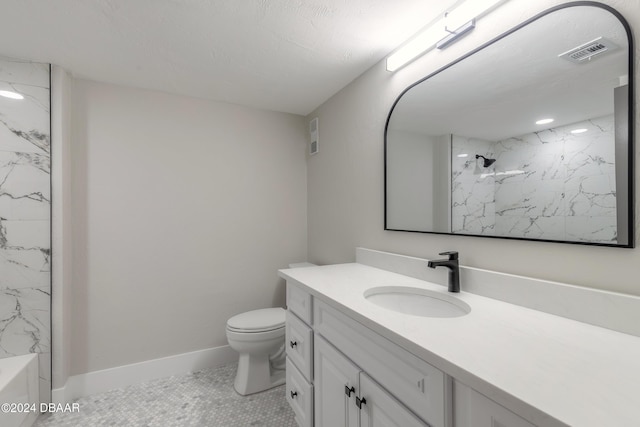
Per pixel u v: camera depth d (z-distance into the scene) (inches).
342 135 85.0
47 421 67.2
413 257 60.0
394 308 51.6
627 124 31.9
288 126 105.0
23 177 68.4
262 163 100.8
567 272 37.3
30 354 68.4
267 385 79.7
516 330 32.7
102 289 80.4
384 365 35.7
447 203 52.9
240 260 97.4
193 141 91.3
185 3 50.5
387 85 67.6
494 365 25.2
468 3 47.1
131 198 83.6
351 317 40.1
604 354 27.2
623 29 32.4
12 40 61.2
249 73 75.9
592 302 33.9
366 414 38.5
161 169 87.2
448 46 53.1
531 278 40.3
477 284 46.3
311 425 53.9
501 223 44.3
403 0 49.9
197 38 60.8
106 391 79.4
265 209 101.1
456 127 51.3
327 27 57.4
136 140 84.2
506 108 43.6
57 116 71.1
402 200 62.9
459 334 31.7
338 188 87.2
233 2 50.3
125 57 68.0
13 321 67.5
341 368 44.2
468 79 49.3
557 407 19.7
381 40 61.7
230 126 96.3
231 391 79.1
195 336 91.2
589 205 34.8
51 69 70.8
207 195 93.0
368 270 66.4
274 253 102.3
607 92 33.5
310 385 53.7
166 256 87.7
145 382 83.7
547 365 25.3
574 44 36.3
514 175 42.6
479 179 47.4
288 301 65.0
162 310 87.2
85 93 78.7
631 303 31.1
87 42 62.0
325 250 94.4
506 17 44.1
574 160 36.1
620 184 32.4
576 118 35.9
